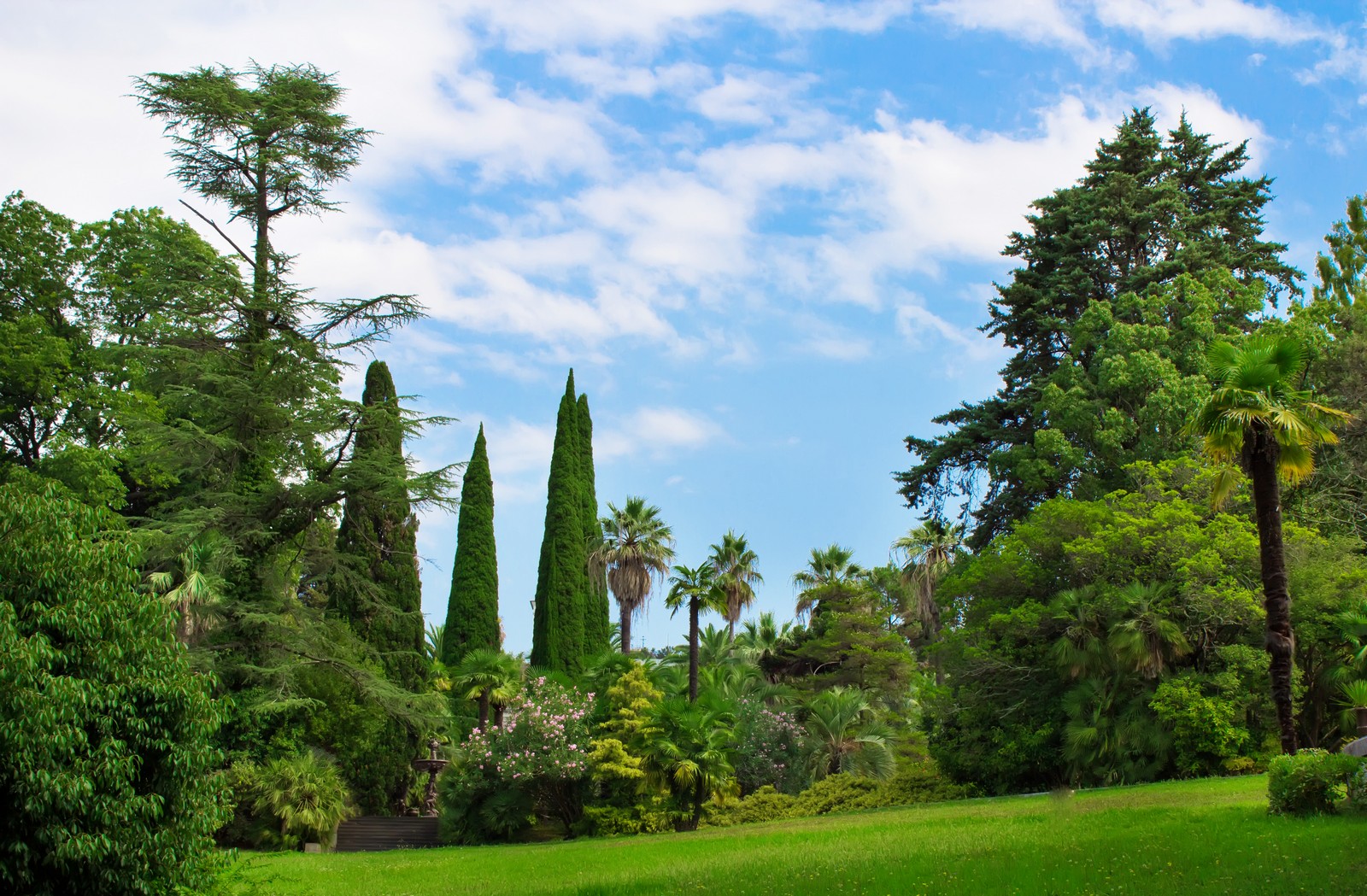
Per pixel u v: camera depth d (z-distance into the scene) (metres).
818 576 55.69
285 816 28.53
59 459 30.55
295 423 32.66
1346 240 38.12
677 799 29.92
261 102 34.81
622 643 49.53
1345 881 11.02
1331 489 32.12
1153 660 25.72
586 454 52.78
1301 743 26.22
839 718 35.94
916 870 13.65
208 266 33.25
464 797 31.16
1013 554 30.45
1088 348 42.06
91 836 12.36
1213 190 45.97
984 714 30.41
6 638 12.27
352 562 35.62
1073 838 15.38
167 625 14.65
